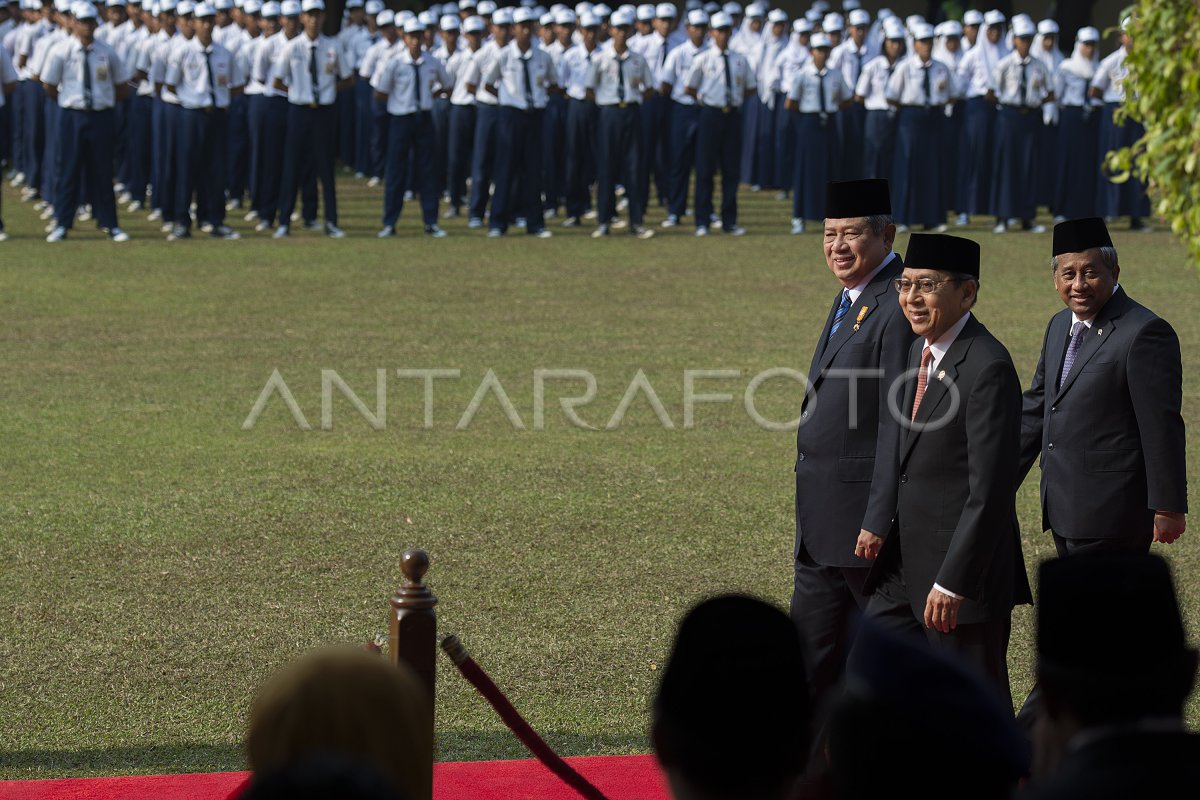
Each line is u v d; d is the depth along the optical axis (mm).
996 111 75500
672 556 27578
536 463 34156
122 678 21656
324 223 73500
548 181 80375
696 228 74438
